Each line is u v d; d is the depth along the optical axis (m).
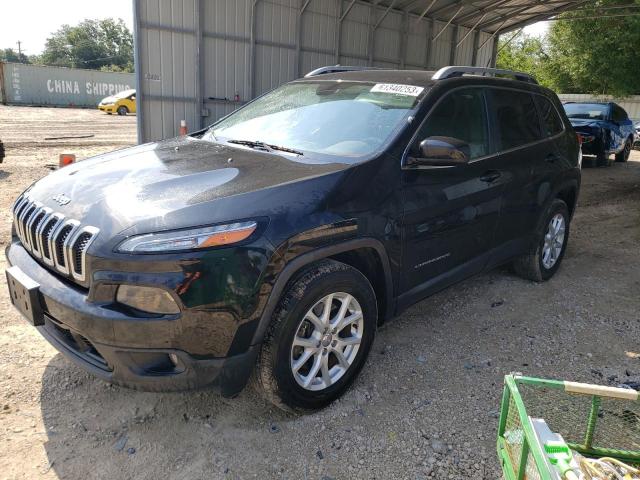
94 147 13.48
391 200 2.95
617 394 2.09
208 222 2.32
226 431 2.67
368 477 2.42
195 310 2.24
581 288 4.88
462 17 15.37
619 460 2.15
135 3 9.65
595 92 28.61
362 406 2.92
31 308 2.50
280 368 2.54
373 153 3.01
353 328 2.91
